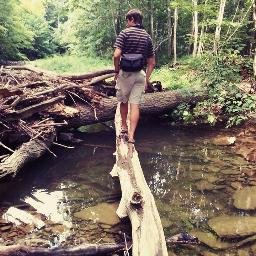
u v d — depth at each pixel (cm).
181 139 859
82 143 834
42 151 696
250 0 1283
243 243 443
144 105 956
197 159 731
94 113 875
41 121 732
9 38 2072
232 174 655
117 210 509
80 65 1778
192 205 542
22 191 591
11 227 474
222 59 1130
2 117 670
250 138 839
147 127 962
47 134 730
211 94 995
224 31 1443
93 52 2070
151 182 625
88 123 882
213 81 1034
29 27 2752
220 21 1281
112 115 907
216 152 770
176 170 676
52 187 606
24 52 2753
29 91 784
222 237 456
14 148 719
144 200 461
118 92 595
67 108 804
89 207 534
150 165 702
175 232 469
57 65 1812
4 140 707
